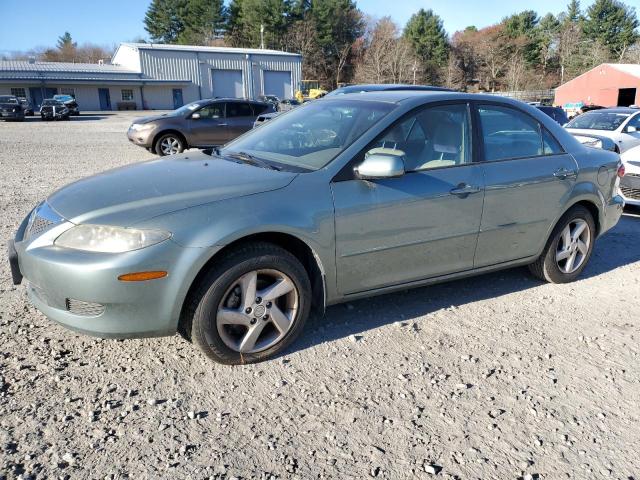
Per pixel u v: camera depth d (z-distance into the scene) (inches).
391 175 127.3
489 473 94.9
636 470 96.7
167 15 3491.6
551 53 3405.5
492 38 3334.2
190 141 575.5
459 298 169.9
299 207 125.3
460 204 148.3
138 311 113.0
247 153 155.0
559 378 125.5
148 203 116.6
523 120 168.4
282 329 129.6
